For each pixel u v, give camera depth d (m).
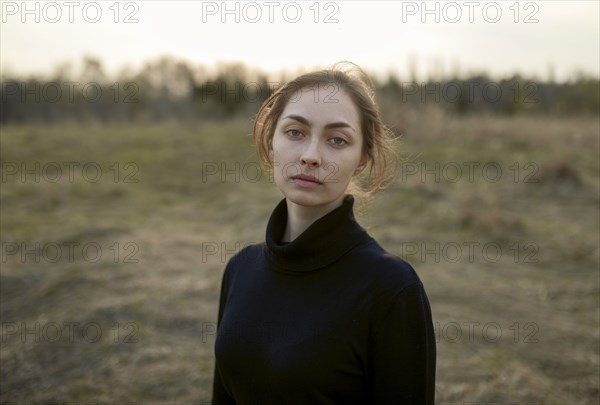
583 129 11.42
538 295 4.36
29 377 3.25
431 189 7.37
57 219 6.66
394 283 1.13
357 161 1.23
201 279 4.66
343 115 1.19
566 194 7.36
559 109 14.75
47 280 4.70
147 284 4.52
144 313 3.98
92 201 7.62
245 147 10.85
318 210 1.26
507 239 5.75
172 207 7.48
